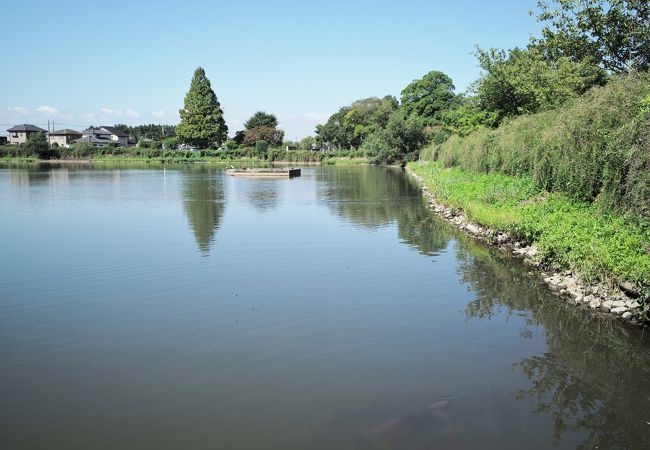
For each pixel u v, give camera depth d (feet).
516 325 28.19
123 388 21.03
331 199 91.09
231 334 26.68
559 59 77.30
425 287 35.09
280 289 34.63
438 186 85.30
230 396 20.38
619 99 43.86
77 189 110.01
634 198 35.29
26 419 18.83
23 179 140.87
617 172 37.99
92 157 287.69
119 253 45.50
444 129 173.27
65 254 45.11
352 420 18.67
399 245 49.29
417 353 24.48
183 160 278.67
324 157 271.69
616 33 67.82
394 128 219.20
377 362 23.45
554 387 21.47
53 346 25.26
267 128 324.80
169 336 26.45
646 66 64.69
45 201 86.43
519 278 37.19
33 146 280.10
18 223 62.54
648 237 32.22
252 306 31.12
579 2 68.95
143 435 17.80
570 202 45.83
